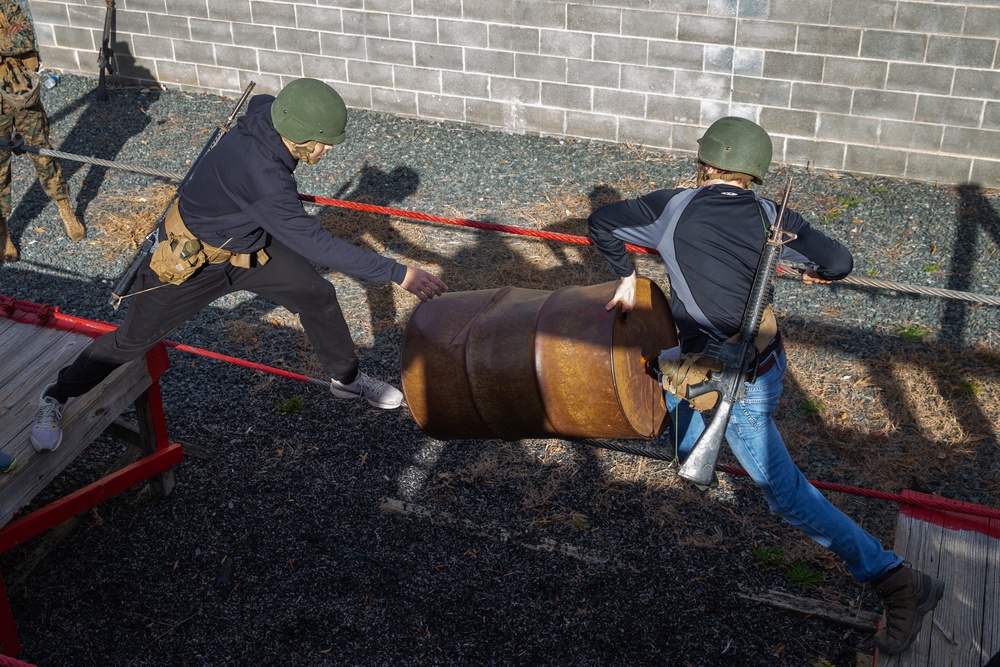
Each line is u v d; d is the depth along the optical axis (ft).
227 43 32.04
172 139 30.07
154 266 11.41
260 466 16.93
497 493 16.16
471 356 10.83
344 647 13.61
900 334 19.89
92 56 34.14
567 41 27.86
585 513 15.69
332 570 14.82
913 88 25.07
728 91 26.94
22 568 14.71
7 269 23.53
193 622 14.06
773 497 11.03
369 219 25.04
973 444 16.84
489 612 14.06
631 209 9.71
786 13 25.29
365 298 21.84
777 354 10.18
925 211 24.63
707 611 13.92
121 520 15.87
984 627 12.25
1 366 14.84
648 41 26.99
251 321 21.16
